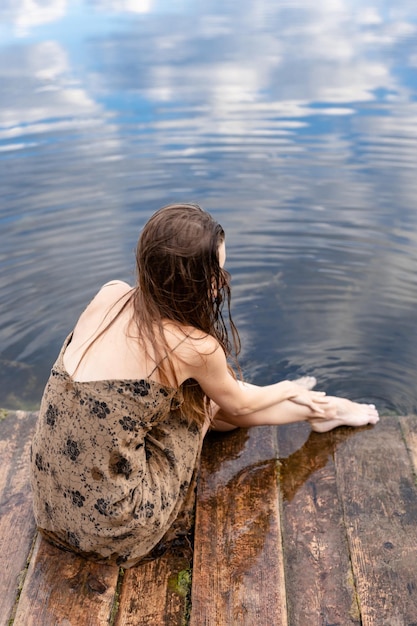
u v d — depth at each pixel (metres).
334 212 5.52
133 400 2.01
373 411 2.94
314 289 4.56
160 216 2.00
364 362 3.81
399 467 2.64
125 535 2.14
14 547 2.32
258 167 6.41
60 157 6.69
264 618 2.03
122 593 2.16
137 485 2.11
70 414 2.06
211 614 2.05
